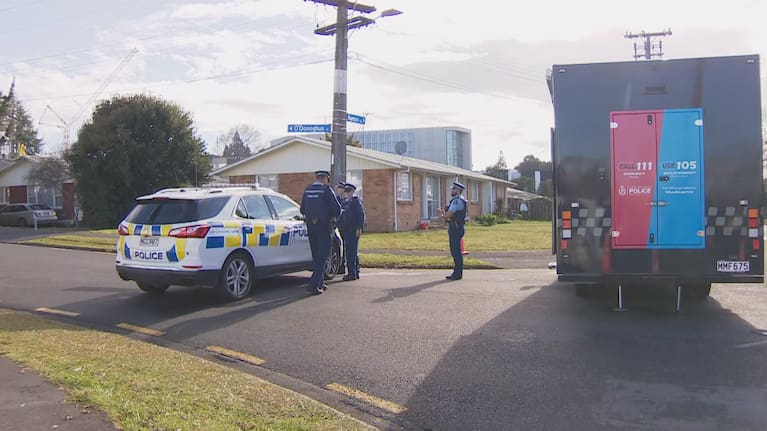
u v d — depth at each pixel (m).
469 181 38.91
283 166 29.41
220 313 8.35
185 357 6.05
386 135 77.62
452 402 4.97
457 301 9.01
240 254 9.42
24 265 14.06
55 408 4.37
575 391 5.17
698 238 7.56
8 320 7.63
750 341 6.62
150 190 33.66
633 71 7.70
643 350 6.32
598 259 7.76
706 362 5.89
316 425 4.28
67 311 8.61
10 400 4.52
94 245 19.52
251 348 6.61
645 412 4.69
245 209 9.73
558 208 7.84
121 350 6.17
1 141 59.41
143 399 4.60
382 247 18.41
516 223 37.75
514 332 7.11
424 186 31.17
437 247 18.38
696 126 7.55
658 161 7.62
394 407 4.89
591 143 7.76
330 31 14.82
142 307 8.84
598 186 7.75
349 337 6.97
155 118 33.72
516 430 4.41
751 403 4.83
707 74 7.54
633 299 9.11
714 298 9.15
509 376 5.57
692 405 4.81
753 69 7.47
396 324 7.54
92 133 32.75
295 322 7.74
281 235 10.22
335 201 9.77
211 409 4.48
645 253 7.67
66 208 39.59
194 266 8.65
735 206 7.48
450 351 6.36
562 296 9.41
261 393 4.92
